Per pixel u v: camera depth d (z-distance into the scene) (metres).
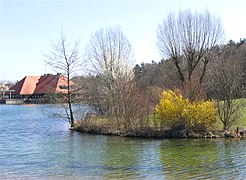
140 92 37.25
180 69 48.72
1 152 27.55
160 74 67.44
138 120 35.41
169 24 48.72
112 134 36.12
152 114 35.50
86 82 44.94
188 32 47.66
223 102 34.53
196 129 34.12
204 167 21.09
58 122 55.09
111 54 50.41
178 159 23.58
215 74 37.47
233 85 34.78
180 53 48.41
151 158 24.05
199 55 47.56
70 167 21.52
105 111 40.50
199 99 35.25
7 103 126.44
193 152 26.03
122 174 19.58
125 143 30.81
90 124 39.28
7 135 39.50
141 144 30.06
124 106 36.34
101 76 46.56
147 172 20.00
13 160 24.08
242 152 25.72
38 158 24.72
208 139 32.25
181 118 34.16
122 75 45.19
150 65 80.06
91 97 42.34
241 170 20.22
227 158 23.67
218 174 19.38
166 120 34.41
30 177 19.22
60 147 29.62
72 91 43.78
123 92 37.00
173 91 37.75
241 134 33.22
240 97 34.97
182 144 29.77
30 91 134.00
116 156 24.94
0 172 20.44
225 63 43.97
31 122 55.97
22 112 83.94
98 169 20.89
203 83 42.31
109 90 41.97
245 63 58.69
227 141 30.98
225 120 34.12
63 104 44.06
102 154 25.84
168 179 18.42
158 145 29.44
